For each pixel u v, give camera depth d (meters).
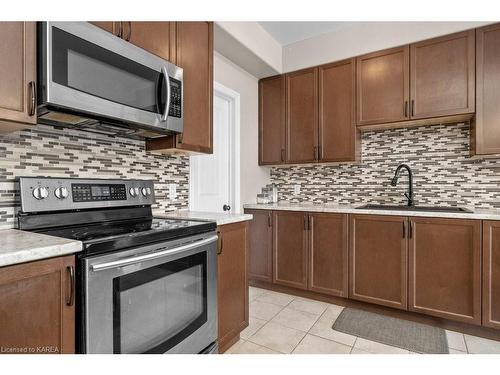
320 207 2.82
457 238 2.14
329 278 2.67
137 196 1.79
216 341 1.67
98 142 1.72
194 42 1.96
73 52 1.24
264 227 3.03
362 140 3.06
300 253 2.83
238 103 2.99
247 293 2.05
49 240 1.02
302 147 3.07
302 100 3.07
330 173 3.24
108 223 1.58
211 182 2.73
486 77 2.25
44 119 1.40
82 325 1.01
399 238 2.35
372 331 2.16
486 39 2.26
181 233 1.41
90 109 1.29
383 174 2.95
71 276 0.98
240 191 3.04
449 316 2.16
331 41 2.90
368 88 2.71
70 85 1.22
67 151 1.57
